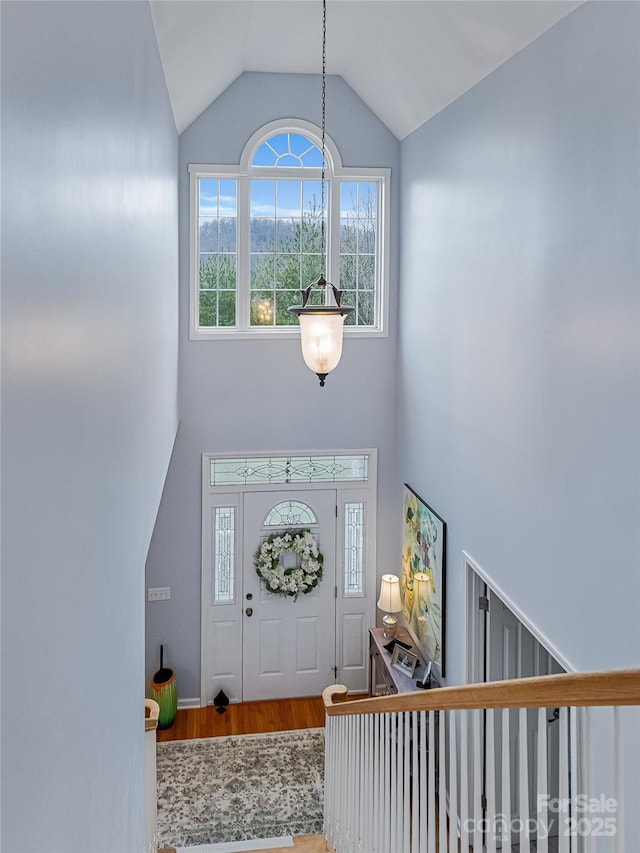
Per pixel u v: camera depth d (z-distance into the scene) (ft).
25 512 3.27
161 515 21.11
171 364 16.12
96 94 5.33
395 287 21.24
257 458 21.42
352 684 22.38
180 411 20.48
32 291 3.42
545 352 11.07
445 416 16.56
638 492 8.59
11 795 3.01
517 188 12.08
